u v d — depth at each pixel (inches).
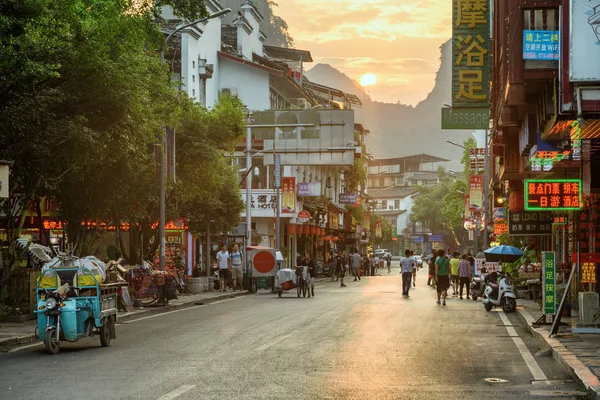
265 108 2573.8
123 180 976.9
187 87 2194.9
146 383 436.1
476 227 2429.9
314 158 1723.7
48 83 791.1
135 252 1296.8
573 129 697.6
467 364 526.9
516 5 703.1
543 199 846.5
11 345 640.4
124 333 727.7
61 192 951.6
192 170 1298.0
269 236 2293.3
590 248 848.9
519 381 459.8
